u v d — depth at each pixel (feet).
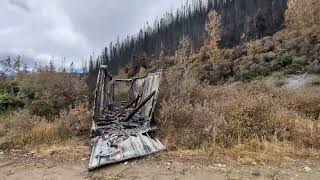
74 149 22.62
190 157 19.84
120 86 61.62
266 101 25.70
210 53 126.31
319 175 16.58
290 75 82.53
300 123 24.47
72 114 28.35
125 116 33.88
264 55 99.60
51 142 24.34
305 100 31.96
